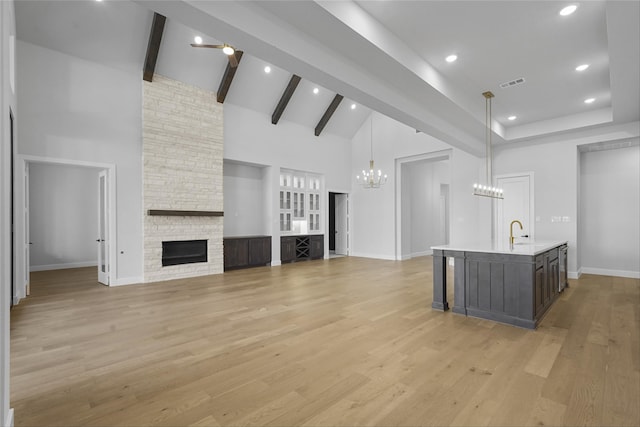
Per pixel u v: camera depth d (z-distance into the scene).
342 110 9.45
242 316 3.94
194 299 4.76
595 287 5.54
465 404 2.08
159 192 6.16
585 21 3.43
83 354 2.86
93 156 5.49
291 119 8.74
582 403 2.08
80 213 8.17
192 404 2.10
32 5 4.67
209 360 2.74
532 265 3.48
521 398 2.14
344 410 2.02
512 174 7.14
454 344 3.06
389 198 9.42
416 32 3.65
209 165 6.87
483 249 3.89
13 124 4.42
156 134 6.13
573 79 4.76
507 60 4.25
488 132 6.36
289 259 8.69
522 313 3.54
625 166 6.49
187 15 2.54
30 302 4.60
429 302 4.59
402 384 2.33
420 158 8.88
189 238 6.57
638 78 3.91
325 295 5.01
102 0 4.96
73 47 5.27
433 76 4.42
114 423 1.91
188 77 6.52
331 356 2.80
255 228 8.59
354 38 3.27
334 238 11.02
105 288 5.51
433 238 11.36
